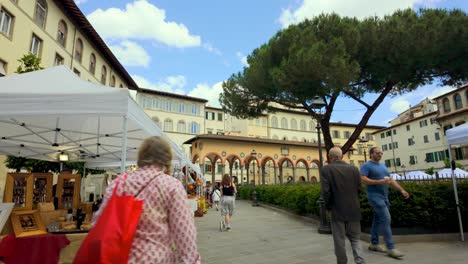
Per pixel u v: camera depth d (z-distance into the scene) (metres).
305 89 11.62
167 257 1.69
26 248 3.56
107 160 9.77
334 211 4.50
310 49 10.88
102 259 1.46
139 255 1.59
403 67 11.30
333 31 12.23
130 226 1.60
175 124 48.72
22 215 4.00
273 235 8.58
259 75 13.40
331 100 13.41
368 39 11.55
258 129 54.81
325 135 13.66
